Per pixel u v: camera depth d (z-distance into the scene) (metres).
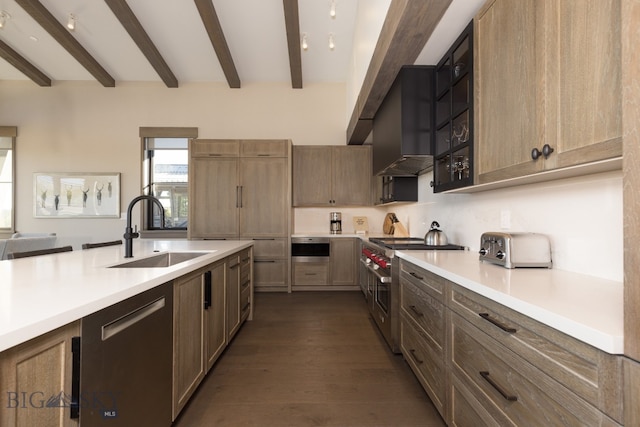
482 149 1.69
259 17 3.84
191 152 4.61
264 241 4.61
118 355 1.09
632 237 0.65
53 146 5.21
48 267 1.58
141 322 1.24
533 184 1.69
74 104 5.21
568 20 1.09
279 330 3.03
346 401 1.88
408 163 2.76
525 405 0.95
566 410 0.79
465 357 1.34
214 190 4.60
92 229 5.20
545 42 1.20
